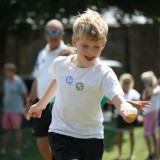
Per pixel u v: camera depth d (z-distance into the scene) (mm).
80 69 8234
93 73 8164
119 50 46094
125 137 24859
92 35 7465
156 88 20359
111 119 29359
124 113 6926
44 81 13555
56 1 33625
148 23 41906
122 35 46031
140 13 39531
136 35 45906
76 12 33625
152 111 20297
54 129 8633
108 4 37188
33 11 35062
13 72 23297
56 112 8695
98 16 7719
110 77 8031
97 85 8125
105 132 26922
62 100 8469
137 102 8906
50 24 13766
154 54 46094
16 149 22531
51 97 9008
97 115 8492
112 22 43906
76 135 8461
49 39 13711
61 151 8398
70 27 39062
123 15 39969
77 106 8320
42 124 13383
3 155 22516
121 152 21016
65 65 8445
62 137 8500
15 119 22938
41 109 8992
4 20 35000
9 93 23031
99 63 8242
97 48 7660
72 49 11227
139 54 46188
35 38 39750
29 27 37531
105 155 21734
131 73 46219
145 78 20562
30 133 27766
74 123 8469
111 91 7836
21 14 34969
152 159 20531
